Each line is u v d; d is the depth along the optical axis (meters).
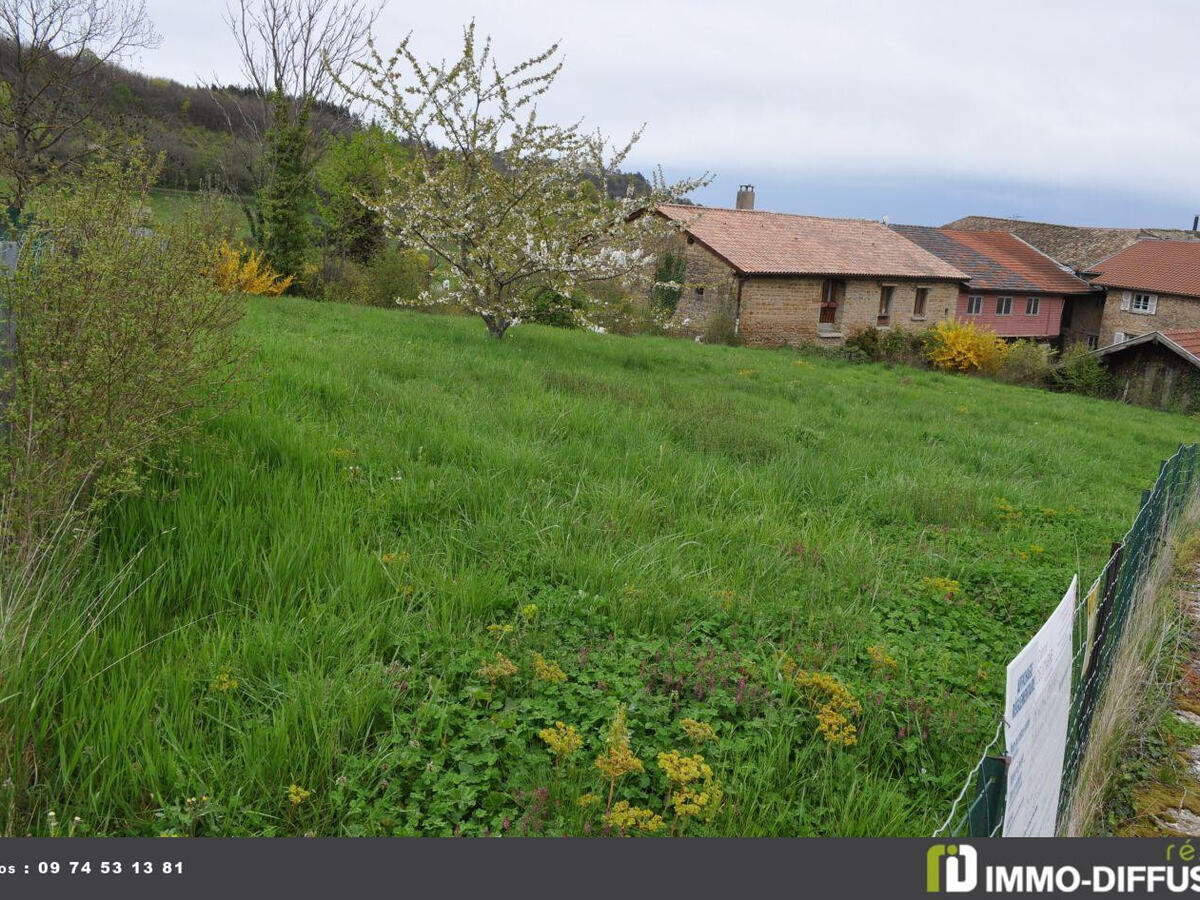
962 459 12.85
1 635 3.59
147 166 5.99
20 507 4.23
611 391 12.83
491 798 3.46
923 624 6.06
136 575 4.64
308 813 3.31
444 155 18.11
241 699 3.88
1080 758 4.16
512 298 18.20
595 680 4.49
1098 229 57.91
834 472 9.76
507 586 5.45
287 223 28.81
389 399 9.62
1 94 17.84
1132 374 38.19
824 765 3.97
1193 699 5.64
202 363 5.66
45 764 3.31
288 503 5.92
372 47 17.14
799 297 37.91
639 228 19.28
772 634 5.39
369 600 4.91
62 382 4.52
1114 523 9.63
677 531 7.04
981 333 39.44
